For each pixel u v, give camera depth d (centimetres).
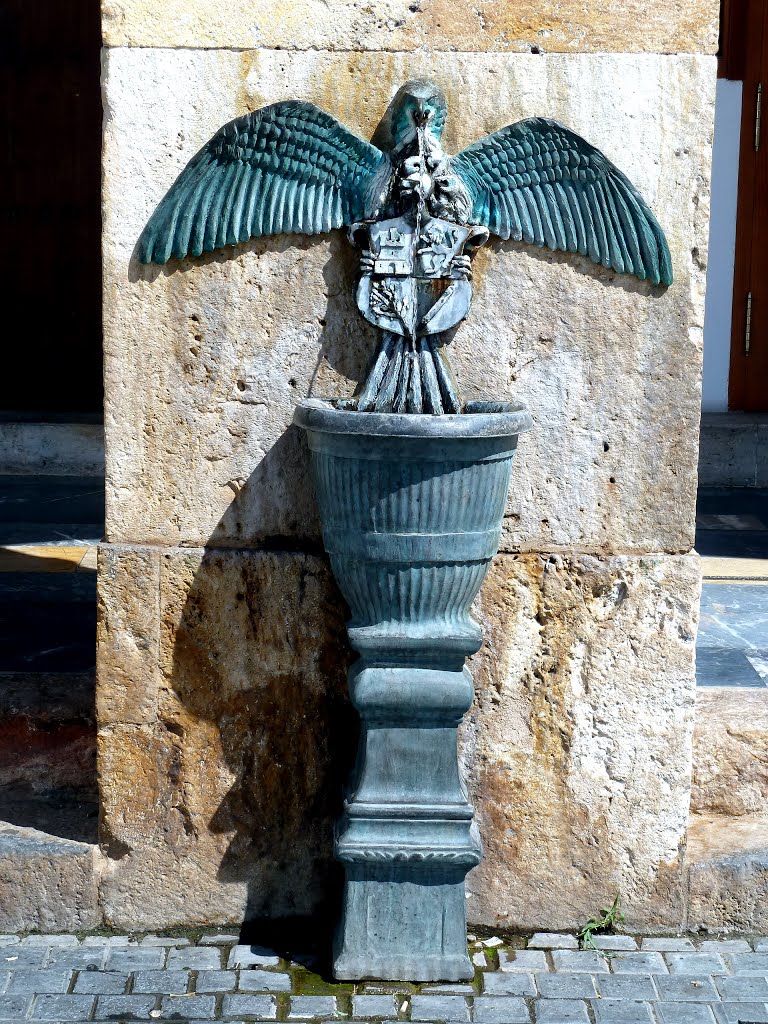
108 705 408
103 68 379
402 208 382
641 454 402
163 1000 382
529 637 408
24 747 479
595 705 411
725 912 420
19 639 561
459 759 414
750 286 916
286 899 420
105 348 392
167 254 385
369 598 376
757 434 875
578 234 388
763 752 456
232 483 401
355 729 412
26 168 910
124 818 414
